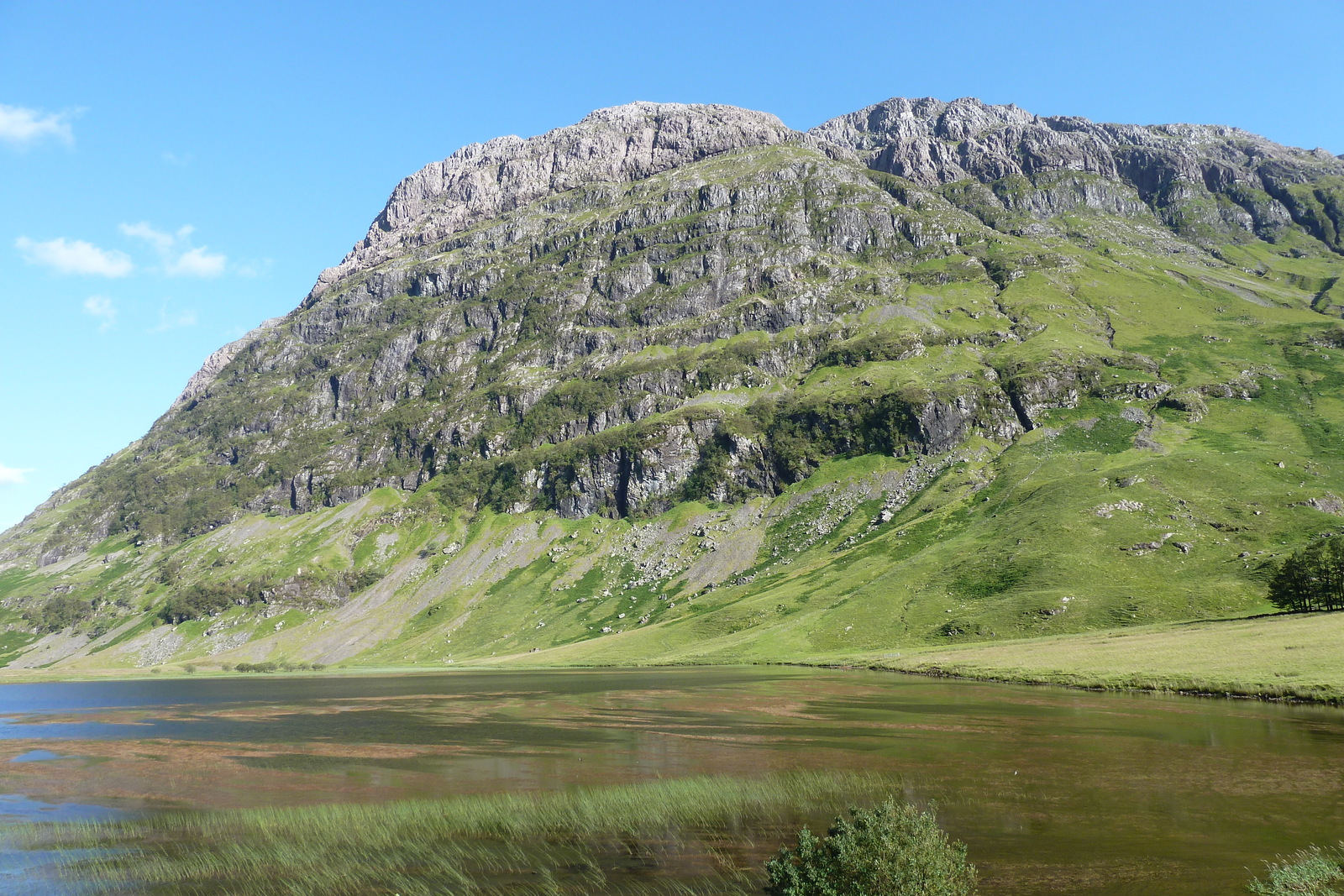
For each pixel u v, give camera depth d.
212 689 197.12
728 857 41.91
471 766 70.88
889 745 73.88
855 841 32.03
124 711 136.38
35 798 64.25
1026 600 185.00
